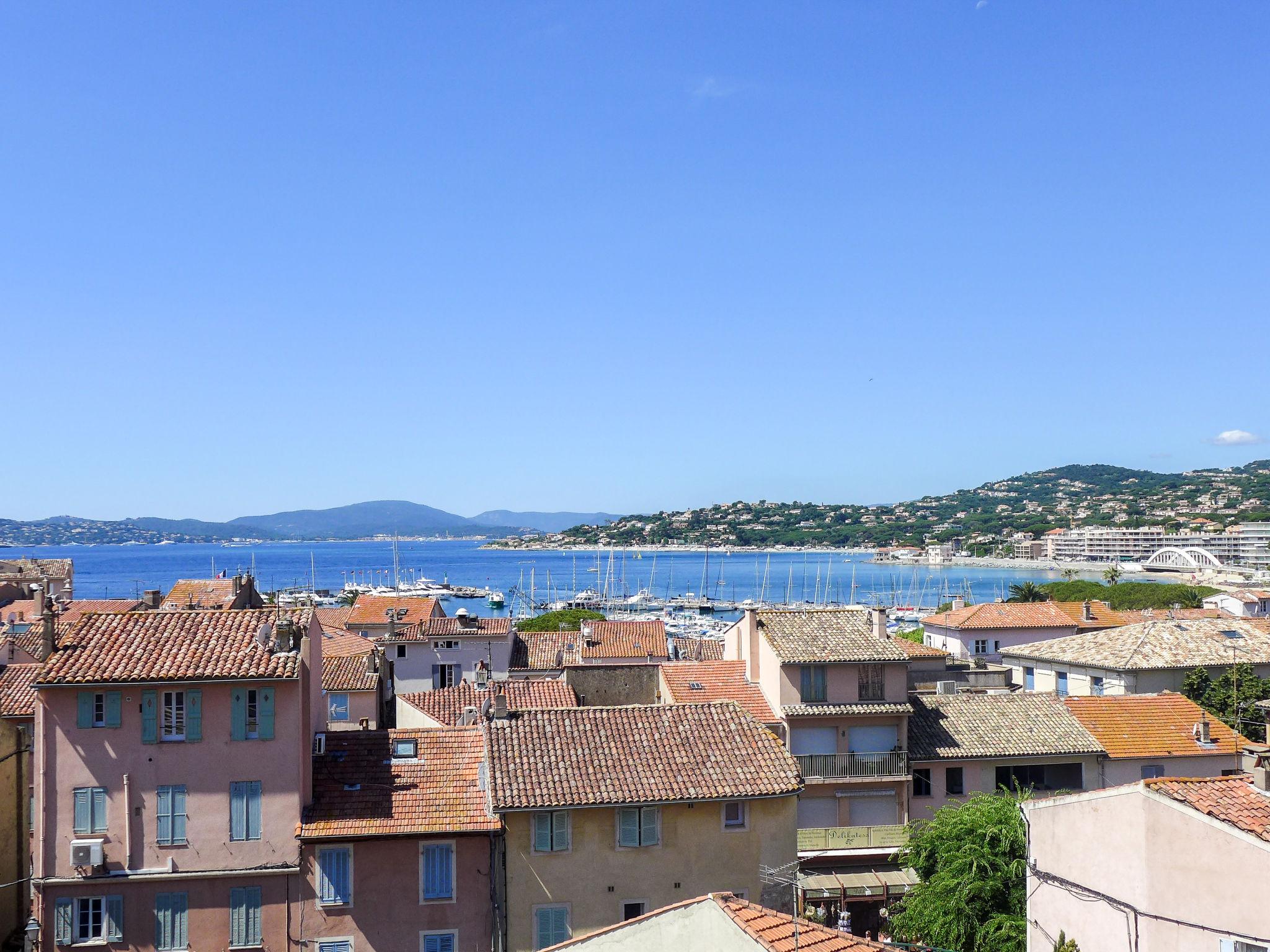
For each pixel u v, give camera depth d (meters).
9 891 45.91
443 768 44.34
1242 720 71.88
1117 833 28.44
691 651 110.38
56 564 175.50
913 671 77.00
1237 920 25.05
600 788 42.38
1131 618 125.88
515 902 41.22
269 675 40.44
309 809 41.38
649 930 28.08
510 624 107.94
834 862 53.84
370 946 40.25
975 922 42.50
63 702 40.00
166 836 39.88
